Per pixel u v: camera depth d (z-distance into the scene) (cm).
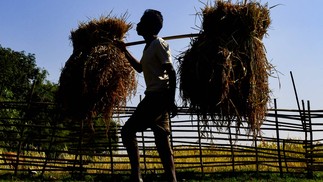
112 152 912
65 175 929
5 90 2995
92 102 666
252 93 598
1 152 1112
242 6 609
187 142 926
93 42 668
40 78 5575
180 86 610
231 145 930
